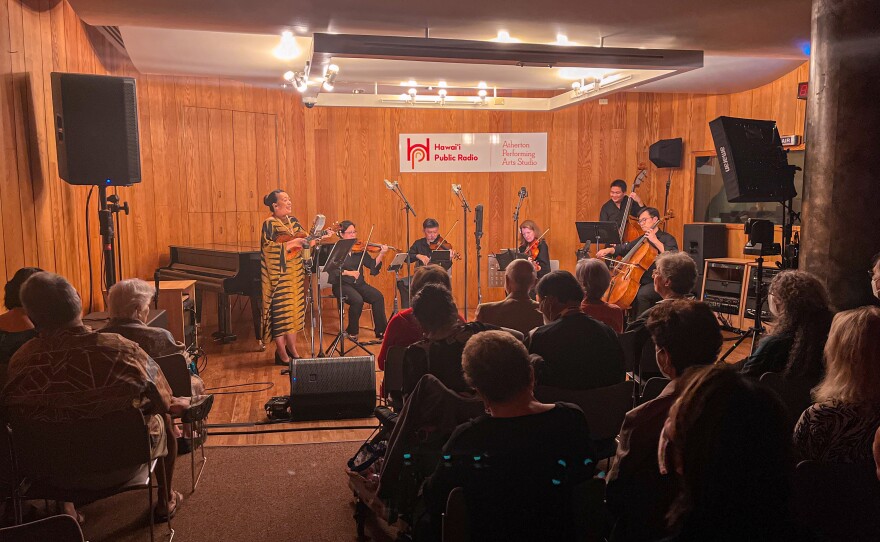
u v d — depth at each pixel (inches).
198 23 179.2
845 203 132.5
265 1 159.8
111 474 94.6
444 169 330.3
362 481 104.0
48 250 166.2
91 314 185.6
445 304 97.2
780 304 99.1
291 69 255.6
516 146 332.5
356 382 158.6
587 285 132.1
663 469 58.3
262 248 213.8
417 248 282.2
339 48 176.9
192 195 279.1
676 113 326.3
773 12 171.2
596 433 97.5
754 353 102.6
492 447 65.0
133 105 169.0
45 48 169.2
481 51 184.9
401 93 313.0
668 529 46.9
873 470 61.1
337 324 287.7
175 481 126.6
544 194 336.5
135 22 178.5
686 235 290.0
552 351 99.4
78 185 182.2
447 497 67.7
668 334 76.5
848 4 129.4
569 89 310.8
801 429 73.3
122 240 239.8
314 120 314.8
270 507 116.2
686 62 202.5
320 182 318.3
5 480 89.5
